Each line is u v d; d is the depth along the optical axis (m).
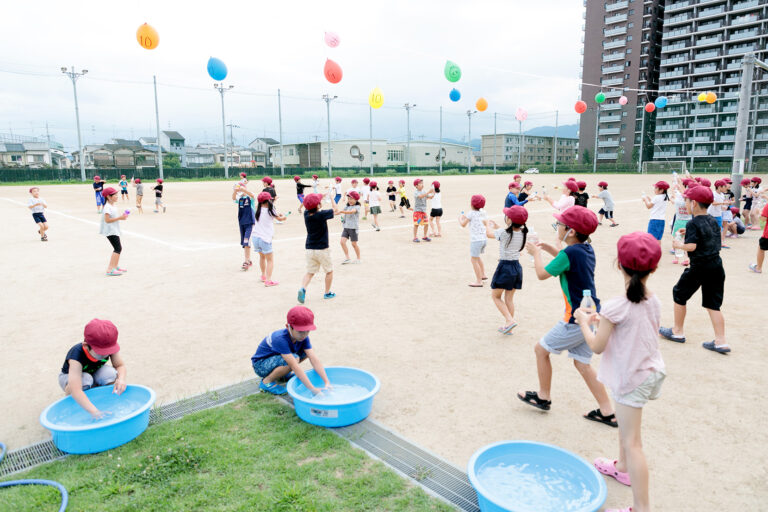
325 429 3.84
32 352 5.60
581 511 2.53
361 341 5.85
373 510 2.90
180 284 8.67
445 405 4.28
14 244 13.10
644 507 2.72
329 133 70.06
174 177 67.50
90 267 10.15
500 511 2.55
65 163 104.88
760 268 9.25
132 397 4.13
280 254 11.45
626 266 2.66
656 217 10.69
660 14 82.69
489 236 5.94
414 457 3.48
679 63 79.62
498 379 4.80
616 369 2.75
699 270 5.35
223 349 5.62
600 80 88.38
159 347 5.69
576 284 3.65
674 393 4.49
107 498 3.02
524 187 12.23
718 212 10.77
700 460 3.48
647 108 16.81
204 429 3.81
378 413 4.14
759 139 70.94
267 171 75.44
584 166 81.69
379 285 8.59
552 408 4.23
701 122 77.12
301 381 4.41
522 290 8.30
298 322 4.08
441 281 8.89
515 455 3.31
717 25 75.50
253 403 4.29
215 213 21.08
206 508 2.91
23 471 3.31
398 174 77.56
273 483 3.14
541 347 3.94
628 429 2.76
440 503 2.96
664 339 5.89
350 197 10.22
